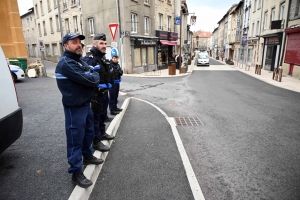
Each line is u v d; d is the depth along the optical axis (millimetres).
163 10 23812
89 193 2609
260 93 9719
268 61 21000
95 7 18875
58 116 5504
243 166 3357
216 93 9641
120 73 5504
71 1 21766
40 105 6684
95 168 2957
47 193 2490
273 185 2875
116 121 4938
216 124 5340
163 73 19531
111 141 4125
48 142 3891
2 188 2570
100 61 3527
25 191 2521
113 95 5570
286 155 3727
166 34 23922
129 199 2543
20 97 7930
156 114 6188
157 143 4152
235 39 39688
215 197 2631
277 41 18234
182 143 4184
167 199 2559
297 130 4945
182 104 7492
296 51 14875
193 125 5258
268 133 4750
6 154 3428
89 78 2357
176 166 3305
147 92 9867
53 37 27344
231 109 6812
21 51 15492
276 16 18875
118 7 17234
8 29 15242
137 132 4738
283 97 8812
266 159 3582
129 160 3477
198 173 3158
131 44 18203
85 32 20422
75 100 2379
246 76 17156
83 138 2596
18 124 3062
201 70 23031
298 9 15312
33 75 14109
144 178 2973
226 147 4031
